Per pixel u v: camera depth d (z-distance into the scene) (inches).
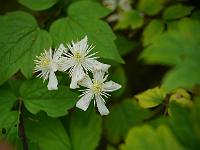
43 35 5.3
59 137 5.3
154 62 3.3
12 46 5.3
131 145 3.4
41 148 5.2
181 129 3.5
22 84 5.2
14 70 5.1
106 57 5.1
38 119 5.4
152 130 3.4
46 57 5.1
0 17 5.5
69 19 5.4
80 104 5.0
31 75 5.1
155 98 5.1
